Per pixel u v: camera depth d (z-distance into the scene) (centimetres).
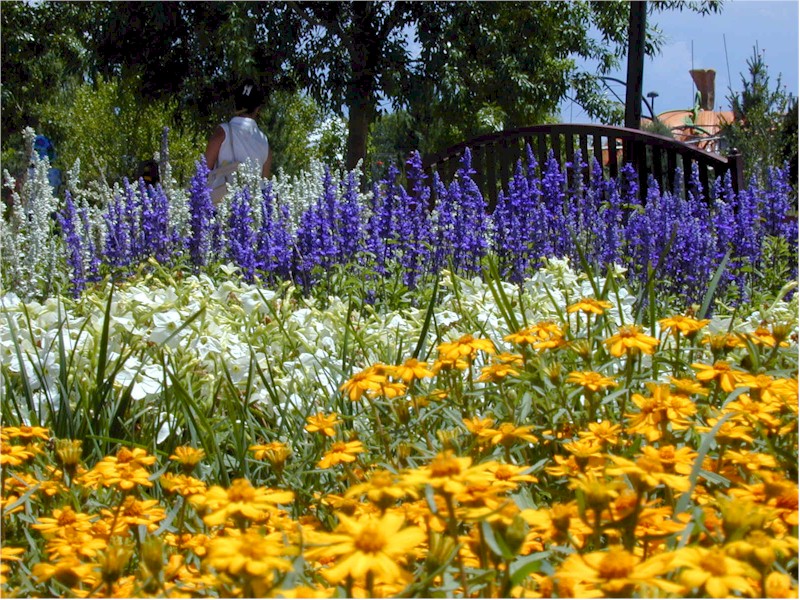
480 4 1608
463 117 1736
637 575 114
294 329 339
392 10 1619
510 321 293
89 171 1744
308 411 277
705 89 1923
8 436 211
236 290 369
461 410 240
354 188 539
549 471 180
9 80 2195
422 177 576
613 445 202
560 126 910
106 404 285
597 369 243
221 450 269
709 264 546
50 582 167
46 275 512
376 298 512
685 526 137
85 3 1819
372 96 1623
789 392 198
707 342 269
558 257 598
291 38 1603
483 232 557
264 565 115
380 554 115
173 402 285
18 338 317
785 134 1539
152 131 1939
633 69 1155
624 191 825
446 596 130
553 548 140
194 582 150
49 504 200
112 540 168
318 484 242
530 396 229
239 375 310
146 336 326
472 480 130
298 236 529
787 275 624
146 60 1745
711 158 806
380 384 215
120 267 513
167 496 201
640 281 548
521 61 1730
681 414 181
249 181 679
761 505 150
